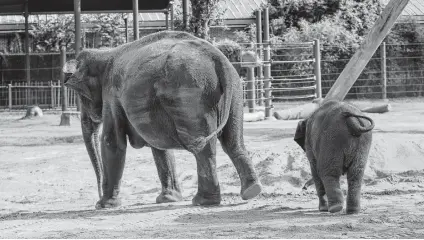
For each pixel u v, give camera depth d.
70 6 41.28
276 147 15.95
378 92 39.38
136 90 11.08
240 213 10.46
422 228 8.66
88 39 48.81
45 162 19.77
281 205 11.25
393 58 40.56
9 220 10.99
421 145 14.84
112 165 11.95
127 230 9.32
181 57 10.74
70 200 14.04
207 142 10.88
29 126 31.66
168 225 9.59
